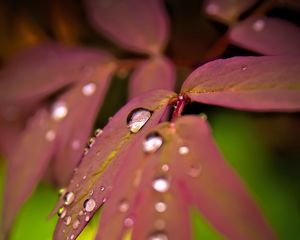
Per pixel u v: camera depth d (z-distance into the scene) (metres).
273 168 0.25
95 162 0.15
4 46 0.31
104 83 0.22
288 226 0.24
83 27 0.31
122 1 0.23
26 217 0.25
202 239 0.23
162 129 0.15
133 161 0.15
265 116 0.26
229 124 0.27
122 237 0.15
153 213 0.15
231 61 0.16
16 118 0.25
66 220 0.15
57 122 0.21
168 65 0.22
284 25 0.21
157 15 0.23
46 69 0.23
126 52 0.24
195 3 0.28
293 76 0.15
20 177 0.20
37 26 0.31
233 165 0.25
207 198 0.15
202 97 0.16
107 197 0.15
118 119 0.16
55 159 0.20
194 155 0.15
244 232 0.14
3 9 0.31
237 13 0.22
